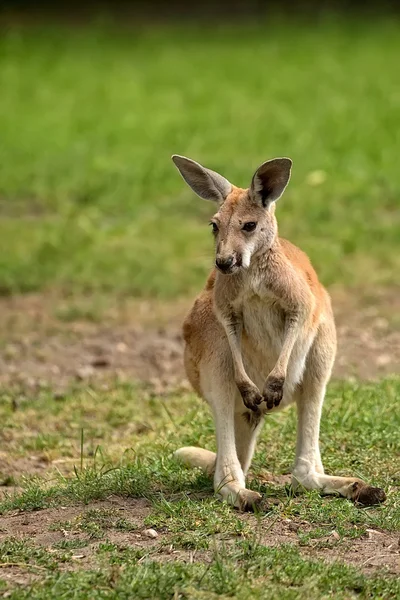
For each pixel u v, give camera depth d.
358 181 28.89
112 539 10.14
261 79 44.25
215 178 12.02
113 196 28.30
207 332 11.66
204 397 11.78
